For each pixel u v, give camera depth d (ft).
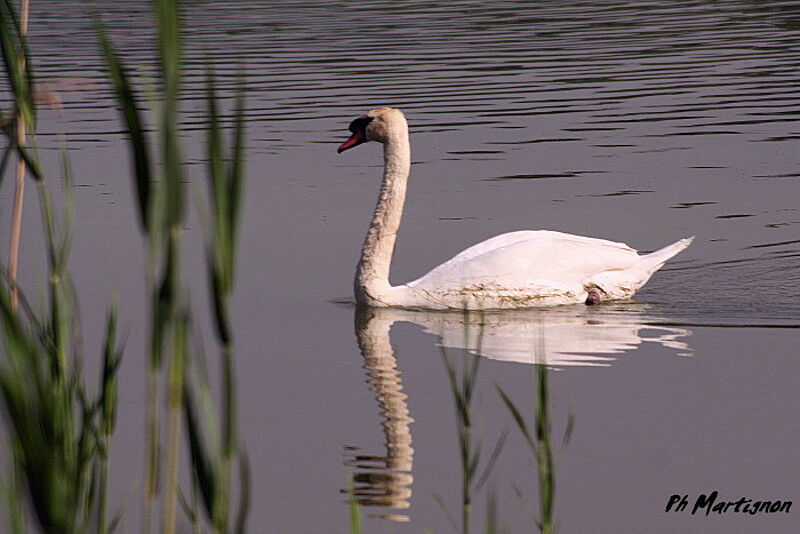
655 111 85.40
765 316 48.03
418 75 98.07
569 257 51.26
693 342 44.86
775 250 57.52
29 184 68.08
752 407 37.83
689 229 60.90
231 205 17.72
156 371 19.17
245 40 114.73
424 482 33.37
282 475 33.65
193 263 54.90
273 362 43.19
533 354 43.83
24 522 22.18
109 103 88.89
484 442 35.91
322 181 68.95
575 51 108.27
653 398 38.83
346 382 41.04
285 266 55.47
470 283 50.24
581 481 33.22
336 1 141.90
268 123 82.07
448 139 78.43
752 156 73.67
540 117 83.87
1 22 23.67
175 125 16.96
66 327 24.32
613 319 48.60
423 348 44.86
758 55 104.58
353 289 52.42
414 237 60.03
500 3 139.13
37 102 24.07
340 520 31.17
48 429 19.25
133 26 121.90
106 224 60.64
